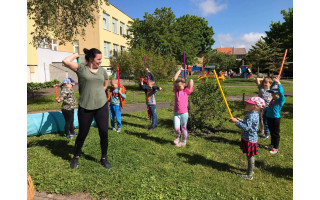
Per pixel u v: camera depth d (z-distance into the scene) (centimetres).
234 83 2662
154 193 281
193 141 497
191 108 572
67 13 1038
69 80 495
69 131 512
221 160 397
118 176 325
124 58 1836
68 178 315
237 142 496
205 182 315
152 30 2234
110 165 354
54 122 536
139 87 1767
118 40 2969
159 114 792
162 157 397
